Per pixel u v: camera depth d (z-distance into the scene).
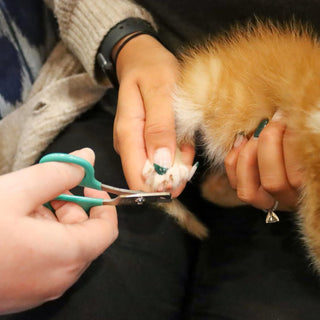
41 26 0.99
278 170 0.54
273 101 0.65
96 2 0.82
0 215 0.38
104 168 0.74
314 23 0.75
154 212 0.70
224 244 0.70
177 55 0.81
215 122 0.70
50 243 0.40
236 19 0.80
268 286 0.60
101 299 0.58
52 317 0.56
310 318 0.56
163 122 0.59
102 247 0.47
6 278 0.39
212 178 0.78
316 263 0.59
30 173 0.41
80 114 0.88
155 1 0.85
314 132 0.54
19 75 0.95
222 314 0.60
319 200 0.54
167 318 0.62
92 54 0.80
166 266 0.65
